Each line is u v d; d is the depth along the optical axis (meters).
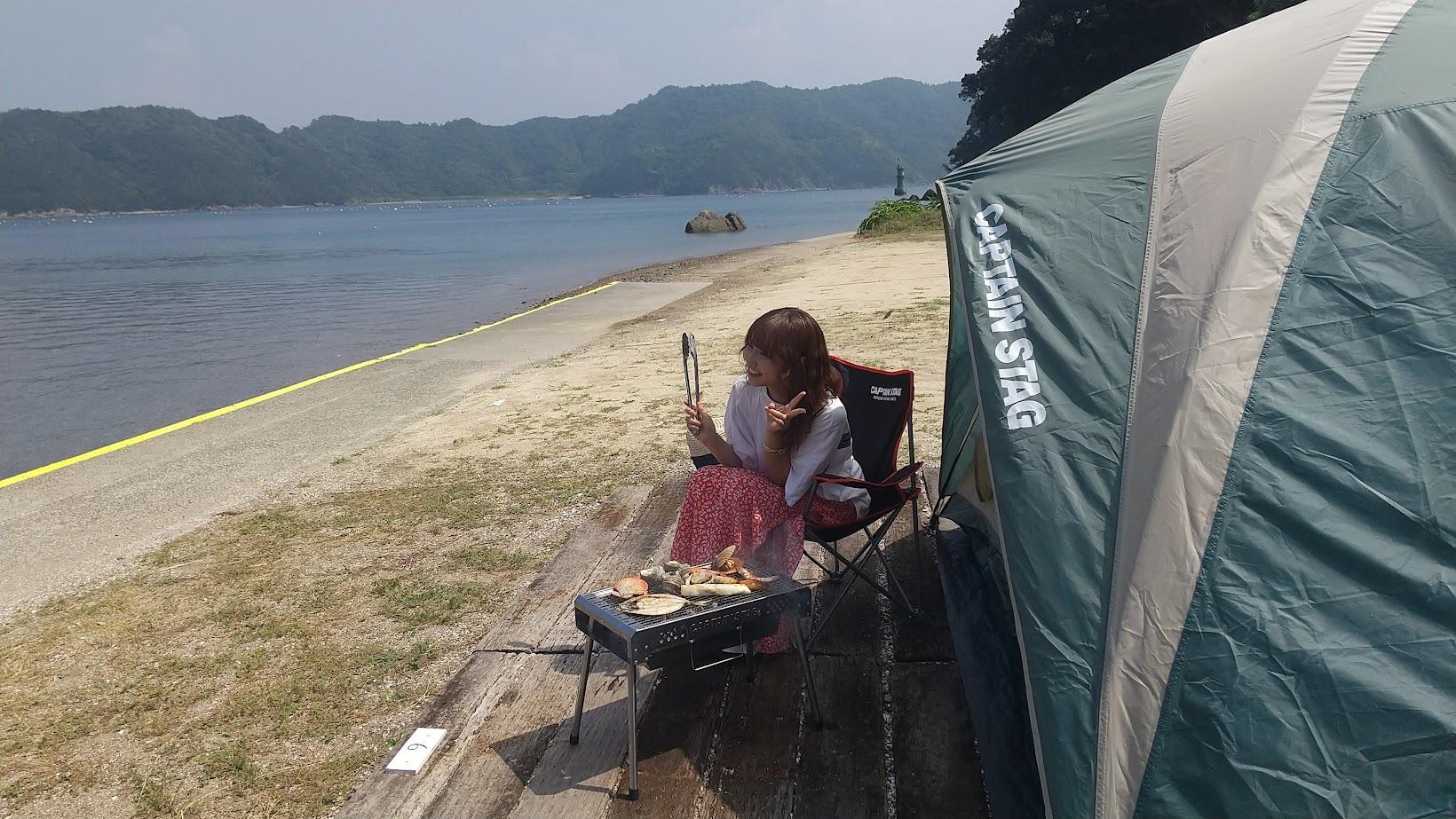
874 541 3.52
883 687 3.21
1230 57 3.14
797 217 81.50
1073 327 2.72
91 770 3.17
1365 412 2.30
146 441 8.00
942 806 2.61
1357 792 2.03
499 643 3.68
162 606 4.48
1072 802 2.18
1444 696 2.05
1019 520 2.52
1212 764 2.12
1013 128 52.59
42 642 4.15
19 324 20.73
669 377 9.15
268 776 3.07
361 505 5.86
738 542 3.15
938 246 25.06
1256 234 2.55
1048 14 49.25
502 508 5.64
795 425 3.18
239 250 57.34
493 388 9.37
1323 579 2.20
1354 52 2.76
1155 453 2.41
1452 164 2.47
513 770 2.86
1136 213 2.84
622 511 5.10
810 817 2.59
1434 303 2.36
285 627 4.16
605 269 31.58
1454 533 2.16
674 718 3.08
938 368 8.48
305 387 10.10
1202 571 2.26
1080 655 2.32
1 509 6.20
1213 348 2.45
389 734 3.29
